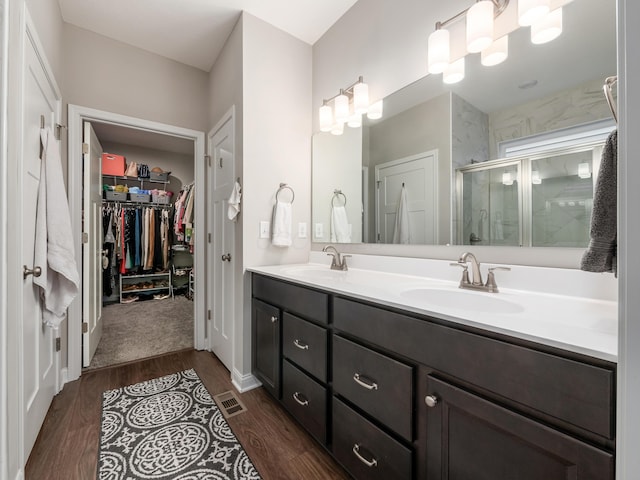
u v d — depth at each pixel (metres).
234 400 1.72
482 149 1.26
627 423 0.44
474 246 1.28
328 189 2.04
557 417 0.59
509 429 0.66
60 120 1.85
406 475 0.88
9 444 0.99
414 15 1.51
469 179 1.30
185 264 4.68
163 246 4.31
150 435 1.41
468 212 1.31
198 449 1.32
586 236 0.99
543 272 1.05
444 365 0.79
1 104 0.91
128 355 2.35
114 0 1.78
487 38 1.14
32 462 1.23
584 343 0.57
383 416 0.96
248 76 1.87
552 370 0.60
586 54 1.01
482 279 1.19
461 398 0.75
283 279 1.50
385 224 1.67
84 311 2.10
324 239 2.07
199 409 1.62
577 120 1.02
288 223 1.98
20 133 1.09
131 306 3.84
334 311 1.17
